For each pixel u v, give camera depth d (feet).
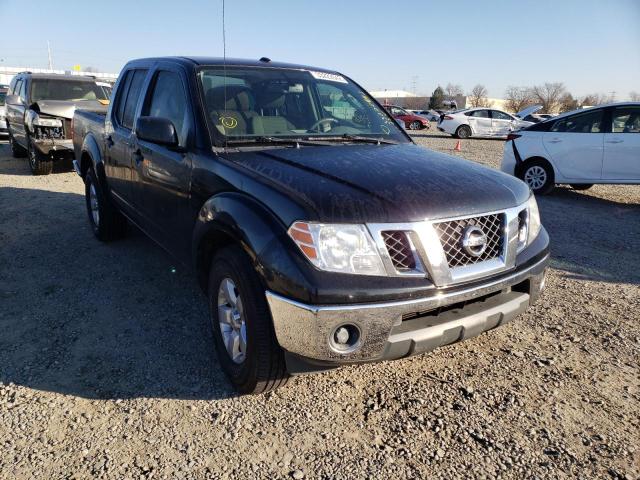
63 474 7.45
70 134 30.91
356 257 7.57
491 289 8.43
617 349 11.24
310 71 13.76
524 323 12.48
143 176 13.11
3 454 7.84
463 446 8.13
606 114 28.09
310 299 7.38
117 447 8.04
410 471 7.59
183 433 8.38
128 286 14.38
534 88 263.08
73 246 17.81
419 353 8.20
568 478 7.48
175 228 11.71
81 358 10.60
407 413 8.95
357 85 14.73
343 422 8.69
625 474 7.54
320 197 7.96
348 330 7.64
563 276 15.93
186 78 11.73
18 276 14.99
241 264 8.51
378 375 10.11
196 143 10.67
